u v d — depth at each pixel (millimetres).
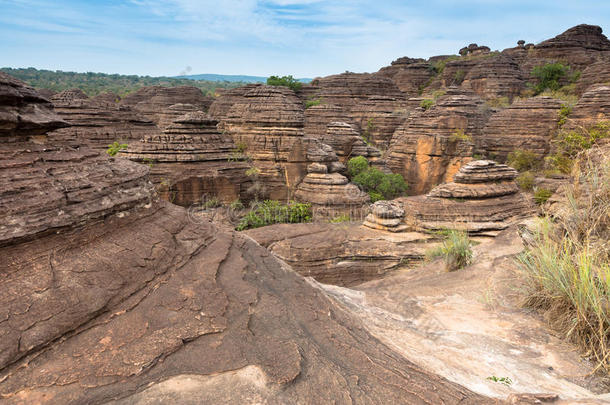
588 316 4863
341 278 16328
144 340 3230
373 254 16641
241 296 4164
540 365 4301
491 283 7242
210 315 3688
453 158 36969
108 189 4457
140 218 4840
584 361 4383
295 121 32500
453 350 4691
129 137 38219
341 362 3479
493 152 40375
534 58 70812
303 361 3314
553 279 5688
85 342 3117
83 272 3582
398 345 4539
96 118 37688
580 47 68000
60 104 37000
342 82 69562
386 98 59656
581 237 6355
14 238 3221
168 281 4129
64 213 3740
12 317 2920
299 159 31188
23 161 3805
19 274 3213
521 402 2930
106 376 2838
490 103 55031
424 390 3129
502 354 4582
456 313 6070
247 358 3213
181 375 2961
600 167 6809
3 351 2719
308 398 2891
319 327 4102
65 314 3170
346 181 30234
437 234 17969
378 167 38875
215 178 25766
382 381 3238
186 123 28125
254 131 32875
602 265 5254
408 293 7320
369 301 6988
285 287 4859
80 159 4492
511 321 5586
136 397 2721
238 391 2861
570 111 37031
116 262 3904
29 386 2658
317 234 18359
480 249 9859
